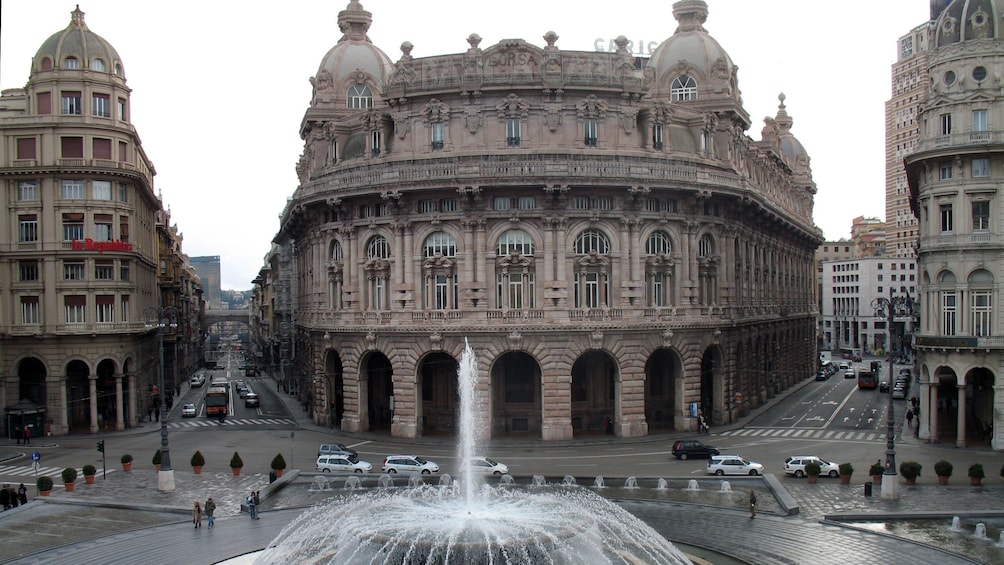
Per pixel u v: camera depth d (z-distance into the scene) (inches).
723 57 4001.0
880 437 3314.5
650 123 3420.3
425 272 3331.7
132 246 3833.7
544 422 3203.7
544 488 2401.6
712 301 3629.4
